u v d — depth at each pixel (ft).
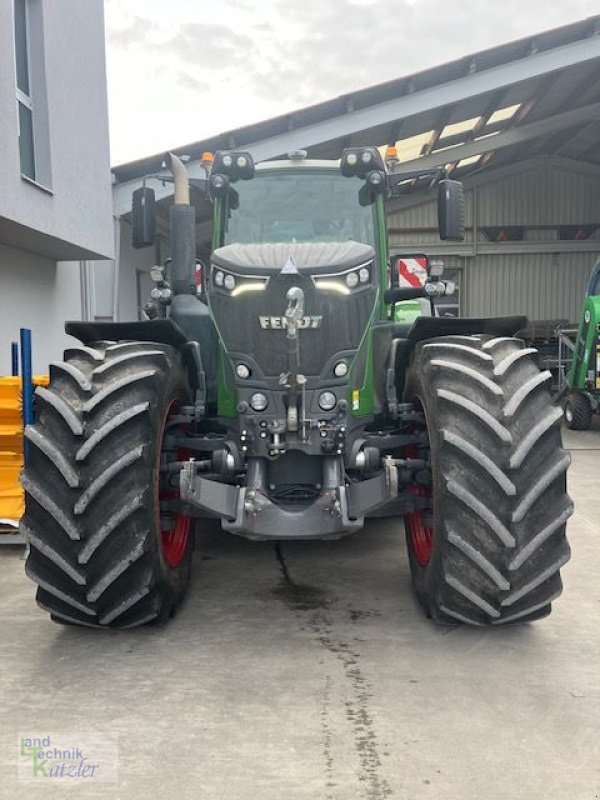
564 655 9.82
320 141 32.99
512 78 33.50
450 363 10.14
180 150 31.63
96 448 9.48
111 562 9.56
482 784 6.96
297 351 10.59
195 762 7.34
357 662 9.61
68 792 6.89
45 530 9.68
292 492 11.35
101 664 9.62
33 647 10.18
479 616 9.89
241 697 8.68
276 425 11.03
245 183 13.62
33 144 24.11
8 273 25.90
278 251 11.73
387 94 33.06
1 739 7.80
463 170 56.54
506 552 9.32
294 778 7.06
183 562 11.73
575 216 60.18
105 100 30.04
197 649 10.07
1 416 15.76
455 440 9.39
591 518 17.85
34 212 22.79
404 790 6.86
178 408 11.80
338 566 13.83
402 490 11.70
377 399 12.15
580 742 7.68
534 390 9.83
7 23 20.92
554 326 54.60
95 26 28.99
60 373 10.23
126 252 36.09
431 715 8.23
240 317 11.21
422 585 10.93
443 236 13.48
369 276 11.66
